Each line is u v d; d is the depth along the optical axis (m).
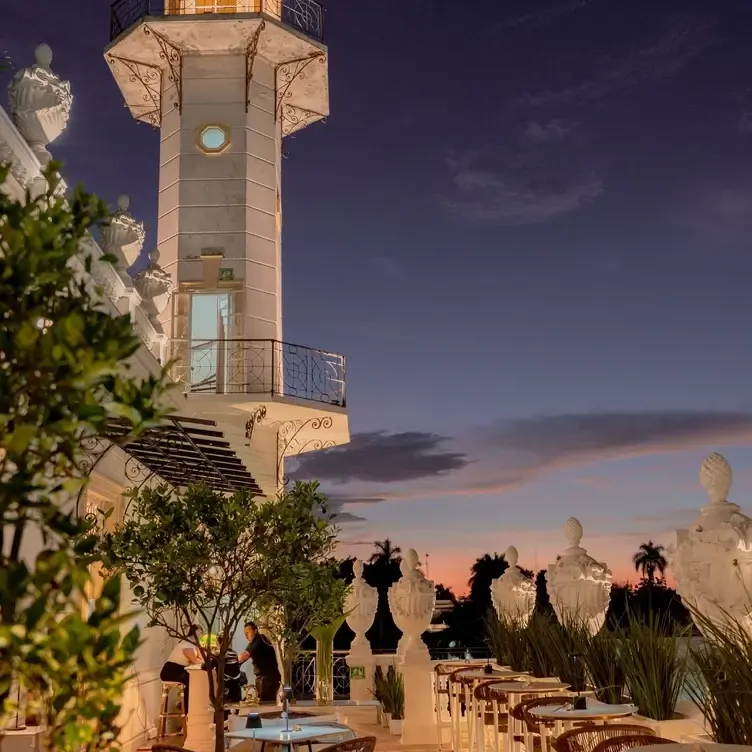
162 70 20.50
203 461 9.93
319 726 8.01
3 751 5.22
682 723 6.99
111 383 1.99
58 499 2.12
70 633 1.85
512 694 8.91
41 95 7.23
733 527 6.08
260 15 19.27
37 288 1.98
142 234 10.47
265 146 20.06
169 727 11.50
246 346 18.47
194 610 6.76
